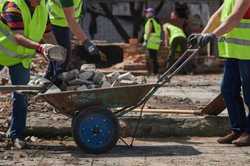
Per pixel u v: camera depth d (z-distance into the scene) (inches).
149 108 768.9
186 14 1820.9
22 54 599.5
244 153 600.4
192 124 687.7
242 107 636.7
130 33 1929.1
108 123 586.2
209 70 1596.9
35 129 670.5
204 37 589.9
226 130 688.4
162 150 611.5
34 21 599.8
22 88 569.9
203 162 559.8
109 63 1644.9
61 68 719.7
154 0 1903.3
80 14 743.7
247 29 612.1
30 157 575.5
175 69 660.1
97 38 1926.7
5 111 758.5
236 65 627.8
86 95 580.4
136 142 654.5
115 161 561.6
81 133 583.5
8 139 623.8
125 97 589.9
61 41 735.1
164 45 1578.5
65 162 556.4
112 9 1924.2
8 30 592.1
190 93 1040.2
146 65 1546.5
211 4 1854.1
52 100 574.9
